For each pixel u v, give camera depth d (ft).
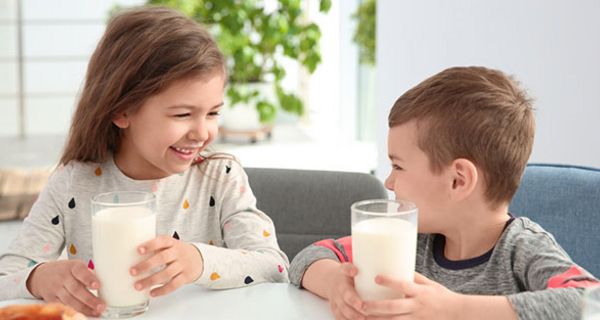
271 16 17.17
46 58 16.35
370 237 3.10
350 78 17.53
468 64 8.10
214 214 4.73
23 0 16.08
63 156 4.59
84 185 4.55
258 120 17.94
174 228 4.63
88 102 4.33
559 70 7.06
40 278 3.56
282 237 5.31
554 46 7.08
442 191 3.65
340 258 3.87
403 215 3.12
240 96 17.43
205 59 4.01
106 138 4.47
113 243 3.28
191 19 4.28
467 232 3.76
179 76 3.95
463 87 3.62
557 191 4.56
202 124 4.08
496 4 7.66
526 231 3.71
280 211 5.32
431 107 3.60
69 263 3.56
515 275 3.65
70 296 3.41
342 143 17.56
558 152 7.18
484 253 3.74
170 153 4.15
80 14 16.24
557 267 3.45
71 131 4.52
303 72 19.57
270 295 3.66
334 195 5.29
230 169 4.81
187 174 4.73
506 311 3.14
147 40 4.06
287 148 17.30
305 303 3.54
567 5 6.91
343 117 17.88
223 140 18.34
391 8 9.32
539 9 7.20
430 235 3.93
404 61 9.16
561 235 4.52
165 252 3.39
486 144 3.57
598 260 4.41
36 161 15.71
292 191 5.32
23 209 12.57
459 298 3.16
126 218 3.29
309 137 18.43
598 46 6.66
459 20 8.16
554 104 7.15
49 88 16.47
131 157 4.56
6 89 16.34
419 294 3.11
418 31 8.84
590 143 6.84
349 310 3.20
